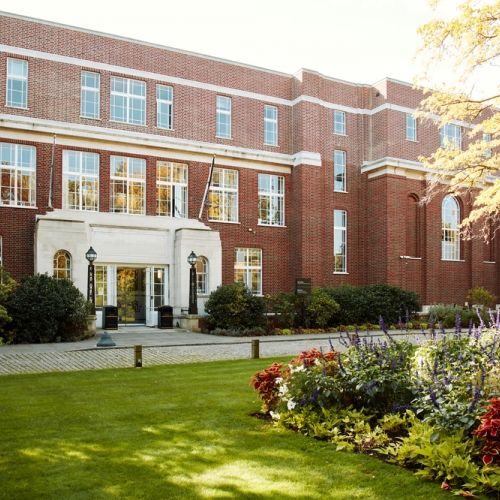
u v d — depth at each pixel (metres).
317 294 24.86
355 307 25.50
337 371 7.66
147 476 5.58
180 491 5.16
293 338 20.64
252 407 8.72
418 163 30.17
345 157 30.27
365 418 7.07
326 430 6.84
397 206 29.55
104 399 9.41
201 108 26.77
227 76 27.59
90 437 7.04
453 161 16.27
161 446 6.62
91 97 24.36
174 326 24.45
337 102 30.20
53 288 19.45
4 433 7.25
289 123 29.08
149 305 24.64
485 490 5.02
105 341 17.28
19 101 22.84
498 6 13.02
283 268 28.33
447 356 7.84
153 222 24.89
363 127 30.83
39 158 22.86
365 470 5.63
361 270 30.19
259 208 28.08
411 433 6.18
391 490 5.11
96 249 23.38
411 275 29.84
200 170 26.42
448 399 6.24
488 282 33.50
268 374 8.22
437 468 5.39
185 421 7.84
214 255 25.45
